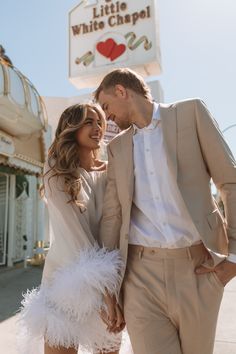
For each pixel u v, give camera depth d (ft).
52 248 6.52
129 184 5.66
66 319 6.03
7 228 29.81
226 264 5.06
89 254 6.08
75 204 6.19
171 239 5.25
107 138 8.88
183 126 5.40
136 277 5.56
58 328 5.90
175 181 5.19
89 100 7.11
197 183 5.30
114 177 6.13
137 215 5.76
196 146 5.33
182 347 5.41
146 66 27.48
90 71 28.55
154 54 26.86
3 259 29.17
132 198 5.69
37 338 6.24
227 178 5.17
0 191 30.30
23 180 32.17
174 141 5.35
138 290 5.49
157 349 5.12
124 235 5.73
